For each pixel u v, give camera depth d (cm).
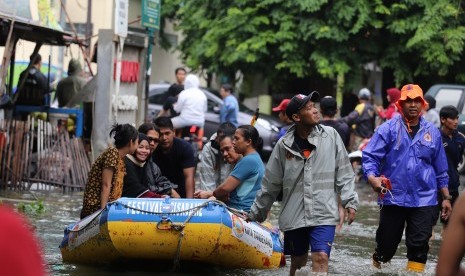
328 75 4850
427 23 4725
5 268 300
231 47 5125
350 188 1295
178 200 1369
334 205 1289
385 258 1510
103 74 2936
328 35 4809
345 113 5166
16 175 2611
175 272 1405
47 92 3134
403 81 5081
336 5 4828
